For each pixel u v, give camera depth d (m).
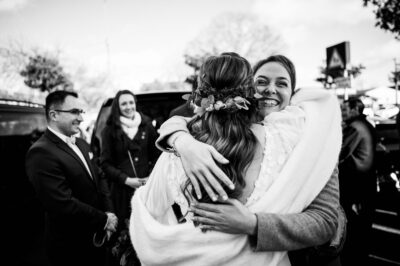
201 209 0.92
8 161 3.69
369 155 3.64
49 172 2.12
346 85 7.93
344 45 7.97
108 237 2.38
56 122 2.33
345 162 3.77
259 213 0.89
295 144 0.97
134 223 1.05
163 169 1.03
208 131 0.99
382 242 3.72
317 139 0.98
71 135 2.43
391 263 3.31
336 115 1.05
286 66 1.37
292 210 0.94
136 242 1.01
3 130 3.70
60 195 2.11
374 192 3.69
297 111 1.05
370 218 3.66
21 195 3.85
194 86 1.57
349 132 3.78
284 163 0.95
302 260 1.03
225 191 0.92
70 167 2.23
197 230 0.92
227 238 0.90
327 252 1.04
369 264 3.36
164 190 1.03
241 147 0.93
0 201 3.39
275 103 1.30
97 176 2.68
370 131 3.70
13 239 3.57
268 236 0.87
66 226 2.21
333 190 1.01
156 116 4.32
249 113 1.04
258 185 0.93
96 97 26.58
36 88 23.92
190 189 0.97
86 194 2.33
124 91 3.38
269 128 1.01
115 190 3.23
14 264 3.47
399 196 4.00
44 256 3.66
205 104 0.99
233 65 1.00
